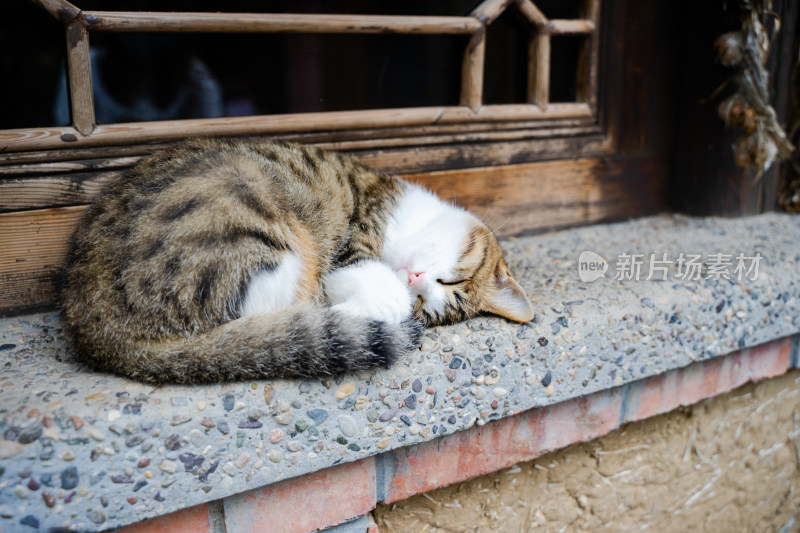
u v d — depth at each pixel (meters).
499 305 0.73
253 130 0.80
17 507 0.56
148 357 0.61
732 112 0.99
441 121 0.89
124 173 0.71
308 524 0.67
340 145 0.84
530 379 0.71
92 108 0.73
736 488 0.95
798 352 0.94
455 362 0.67
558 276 0.83
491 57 0.94
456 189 0.91
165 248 0.63
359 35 0.87
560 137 0.97
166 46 0.79
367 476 0.68
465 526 0.76
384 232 0.78
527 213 0.97
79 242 0.66
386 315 0.70
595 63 0.98
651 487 0.87
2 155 0.70
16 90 0.74
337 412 0.63
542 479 0.80
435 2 0.89
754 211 1.06
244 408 0.60
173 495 0.59
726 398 0.92
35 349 0.66
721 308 0.80
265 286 0.66
